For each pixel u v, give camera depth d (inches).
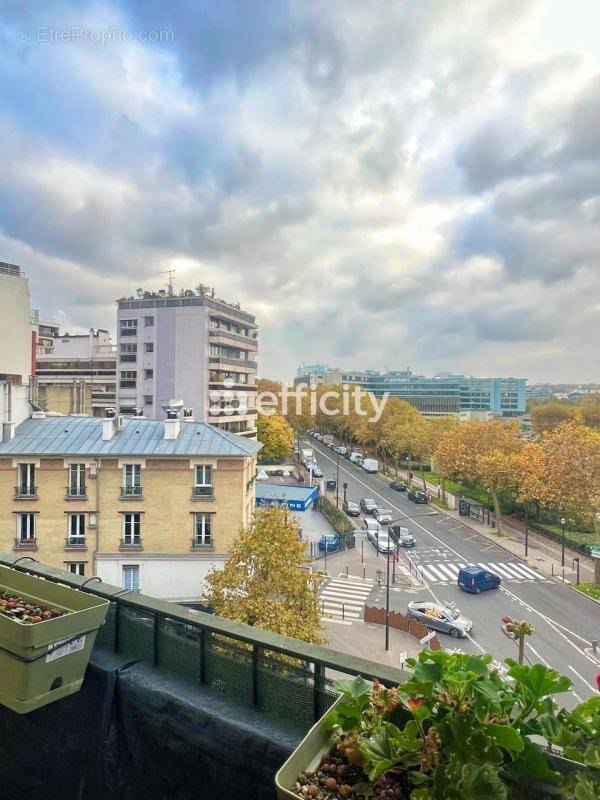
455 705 83.4
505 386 7426.2
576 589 1555.1
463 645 1195.3
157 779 137.8
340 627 1302.9
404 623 1285.7
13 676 134.1
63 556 1127.6
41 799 154.6
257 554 874.8
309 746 91.4
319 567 1774.1
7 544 1123.9
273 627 788.0
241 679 138.8
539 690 86.0
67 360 3976.4
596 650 1165.1
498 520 2174.0
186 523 1136.2
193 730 134.0
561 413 4426.7
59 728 153.3
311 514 2440.9
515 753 83.6
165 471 1135.6
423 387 7357.3
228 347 3284.9
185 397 2987.2
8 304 1219.9
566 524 2132.1
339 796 84.5
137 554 1127.6
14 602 161.9
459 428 2726.4
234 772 126.0
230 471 1139.3
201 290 3088.1
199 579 1128.2
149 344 3038.9
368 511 2518.5
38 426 1238.3
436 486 3166.8
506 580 1658.5
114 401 3794.3
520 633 113.3
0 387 1176.8
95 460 1127.6
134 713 144.2
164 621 155.7
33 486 1130.0
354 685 95.4
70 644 141.0
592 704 90.8
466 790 75.2
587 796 76.4
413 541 2023.9
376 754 82.4
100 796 144.2
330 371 7810.0
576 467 1756.9
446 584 1617.9
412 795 79.1
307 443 5162.4
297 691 128.7
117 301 3102.9
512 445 2393.0
